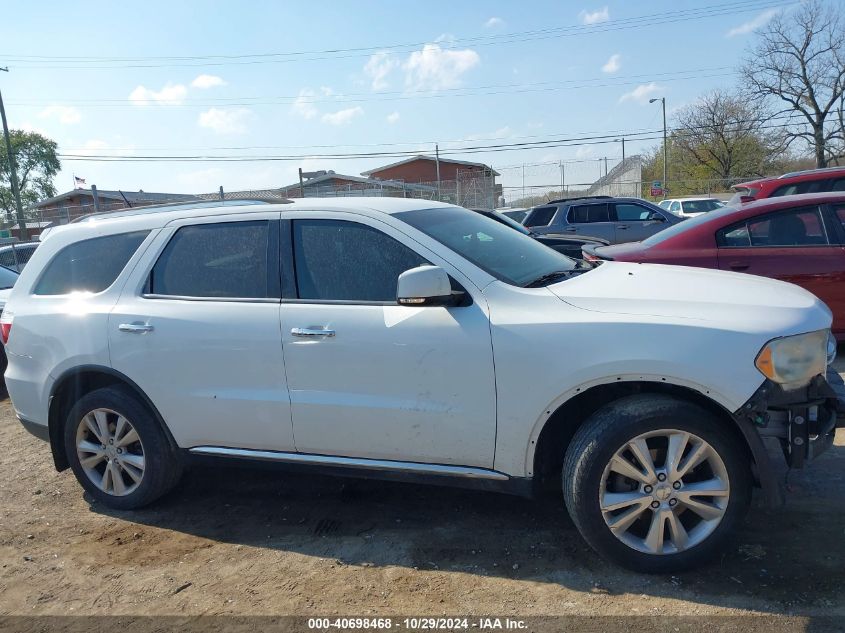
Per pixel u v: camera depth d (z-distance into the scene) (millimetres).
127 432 4137
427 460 3453
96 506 4375
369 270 3582
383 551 3543
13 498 4598
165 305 3941
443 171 58688
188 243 4023
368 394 3463
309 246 3725
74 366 4145
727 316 3045
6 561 3732
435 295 3209
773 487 3002
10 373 4449
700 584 3020
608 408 3121
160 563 3600
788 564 3115
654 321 3033
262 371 3666
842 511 3572
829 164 42094
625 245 6984
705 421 2975
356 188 36875
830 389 2990
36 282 4457
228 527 3967
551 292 3322
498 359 3191
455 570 3307
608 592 3018
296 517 4027
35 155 65688
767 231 6316
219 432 3854
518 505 3953
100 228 4332
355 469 3627
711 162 45125
